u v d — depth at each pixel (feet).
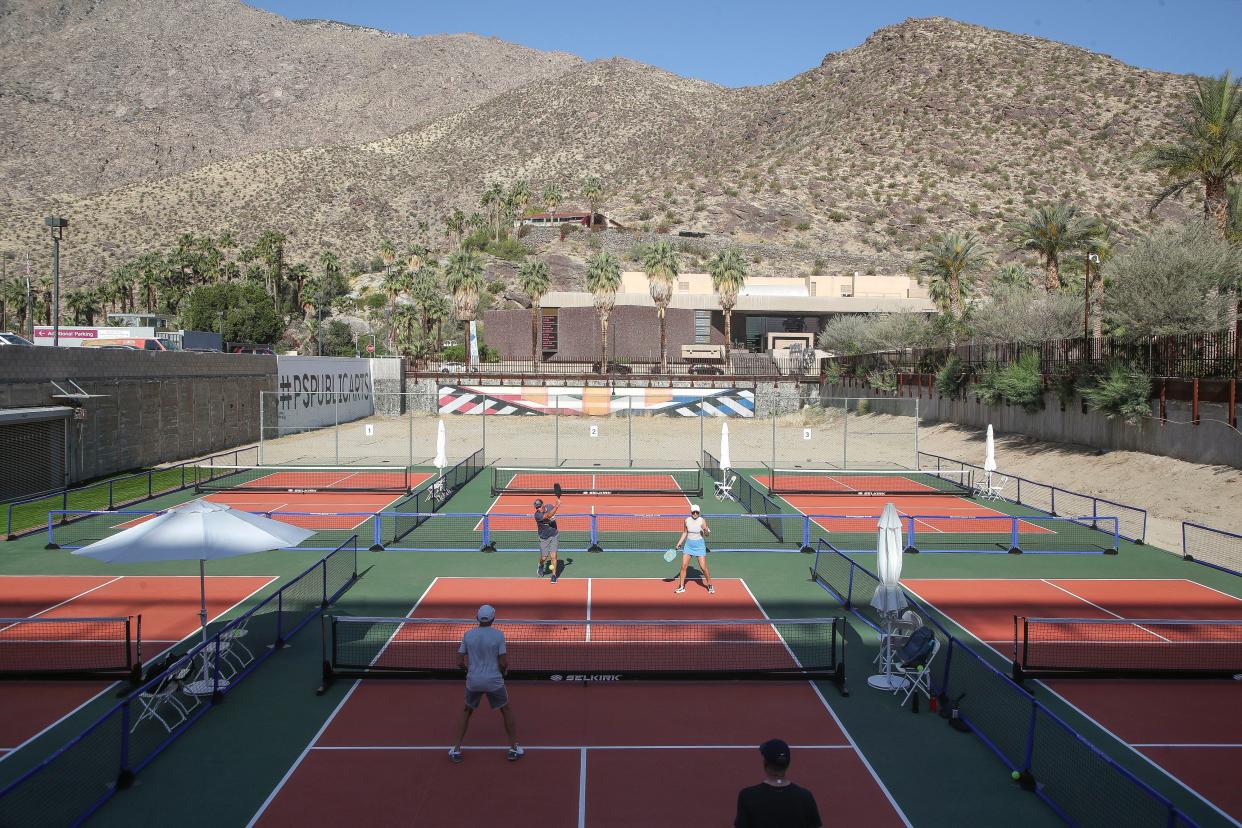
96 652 42.78
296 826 26.89
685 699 37.58
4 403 88.07
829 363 220.43
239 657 41.75
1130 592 56.90
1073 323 129.70
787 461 134.41
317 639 45.34
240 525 38.91
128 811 27.76
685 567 55.57
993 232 465.47
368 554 67.51
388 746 32.65
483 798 28.68
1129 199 497.46
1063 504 93.04
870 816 27.81
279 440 156.56
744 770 30.89
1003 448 125.49
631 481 110.83
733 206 511.40
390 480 110.01
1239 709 37.04
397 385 209.36
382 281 433.89
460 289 229.04
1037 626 48.78
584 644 44.06
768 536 75.61
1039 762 31.53
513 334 280.92
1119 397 99.91
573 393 194.80
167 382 121.70
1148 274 99.60
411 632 46.44
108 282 404.77
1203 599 55.16
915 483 110.01
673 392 195.52
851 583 53.21
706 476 116.16
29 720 34.91
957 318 189.57
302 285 415.23
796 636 45.91
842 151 620.90
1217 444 87.35
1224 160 112.88
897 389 180.34
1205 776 30.89
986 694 38.11
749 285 295.48
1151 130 564.71
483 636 31.17
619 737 33.58
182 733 33.50
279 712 35.83
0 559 64.80
